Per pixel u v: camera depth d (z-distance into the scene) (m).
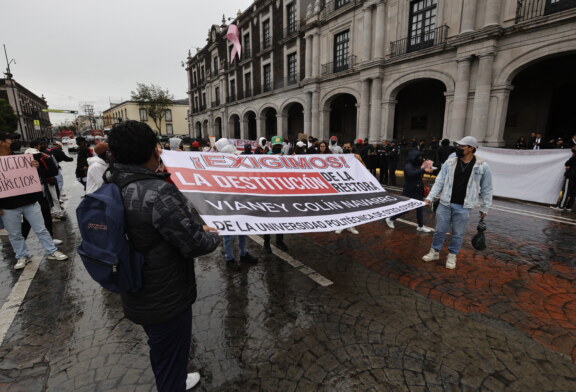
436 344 2.31
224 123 31.14
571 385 1.92
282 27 21.31
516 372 2.03
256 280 3.37
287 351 2.26
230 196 2.54
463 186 3.41
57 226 5.55
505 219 5.84
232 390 1.90
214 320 2.64
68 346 2.32
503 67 9.99
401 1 12.94
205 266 3.76
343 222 2.72
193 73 40.72
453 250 3.58
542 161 7.31
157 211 1.23
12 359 2.18
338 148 7.08
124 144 1.28
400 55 12.84
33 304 2.90
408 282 3.29
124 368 2.09
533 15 9.30
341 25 16.03
